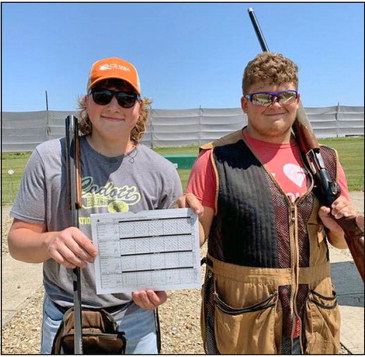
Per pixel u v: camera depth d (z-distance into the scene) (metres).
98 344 1.71
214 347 1.95
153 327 1.97
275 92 1.83
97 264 1.69
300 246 1.85
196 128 28.45
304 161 1.95
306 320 1.86
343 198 1.86
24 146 24.89
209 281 1.99
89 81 1.75
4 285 4.54
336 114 29.53
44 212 1.74
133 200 1.79
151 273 1.71
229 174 1.86
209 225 1.92
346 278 4.45
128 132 1.80
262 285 1.82
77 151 1.71
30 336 3.40
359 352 3.01
